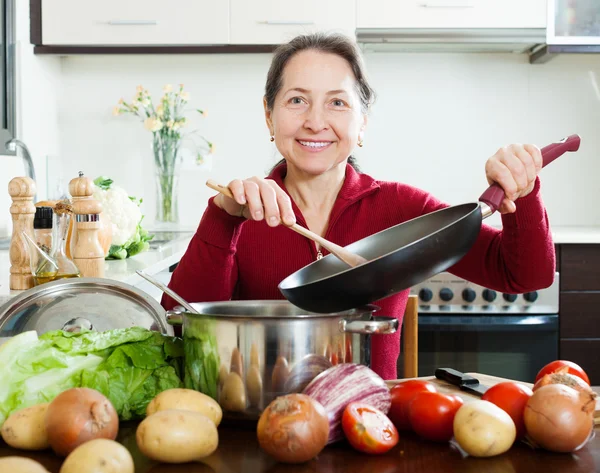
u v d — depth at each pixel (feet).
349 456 2.41
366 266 2.63
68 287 3.44
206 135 10.57
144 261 6.78
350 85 4.57
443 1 9.27
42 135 9.91
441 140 10.47
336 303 2.74
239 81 10.52
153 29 9.50
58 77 10.46
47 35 9.52
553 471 2.28
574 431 2.35
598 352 8.48
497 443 2.35
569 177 10.43
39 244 5.24
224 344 2.62
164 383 2.82
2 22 8.87
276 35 9.45
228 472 2.26
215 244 3.92
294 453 2.25
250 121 10.56
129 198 7.60
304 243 4.88
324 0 9.36
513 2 9.23
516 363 8.46
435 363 8.45
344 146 4.60
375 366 4.73
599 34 9.28
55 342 2.81
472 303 8.43
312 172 4.64
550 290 8.47
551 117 10.39
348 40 4.62
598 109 10.36
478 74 10.38
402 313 4.92
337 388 2.51
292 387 2.59
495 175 3.31
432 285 8.42
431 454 2.44
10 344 2.75
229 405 2.63
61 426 2.29
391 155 10.50
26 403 2.65
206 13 9.46
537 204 3.85
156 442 2.25
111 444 2.10
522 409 2.51
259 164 10.60
